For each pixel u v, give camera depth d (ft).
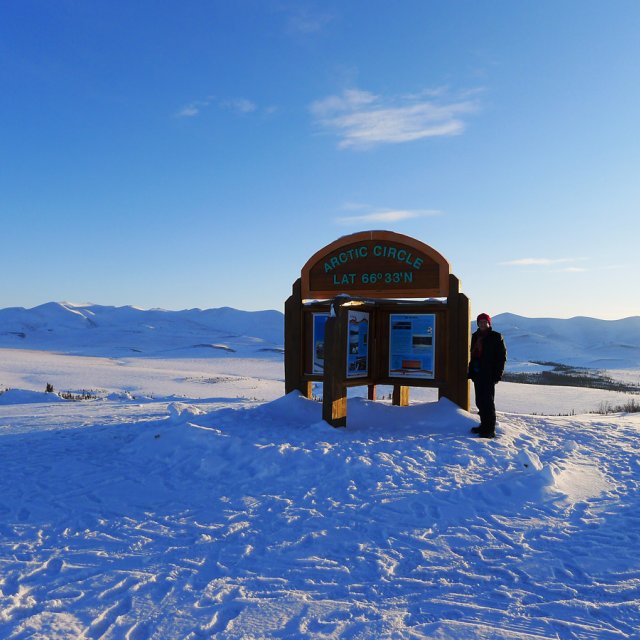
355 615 11.81
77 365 211.41
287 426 30.96
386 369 35.83
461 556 15.20
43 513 18.31
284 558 14.93
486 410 30.07
